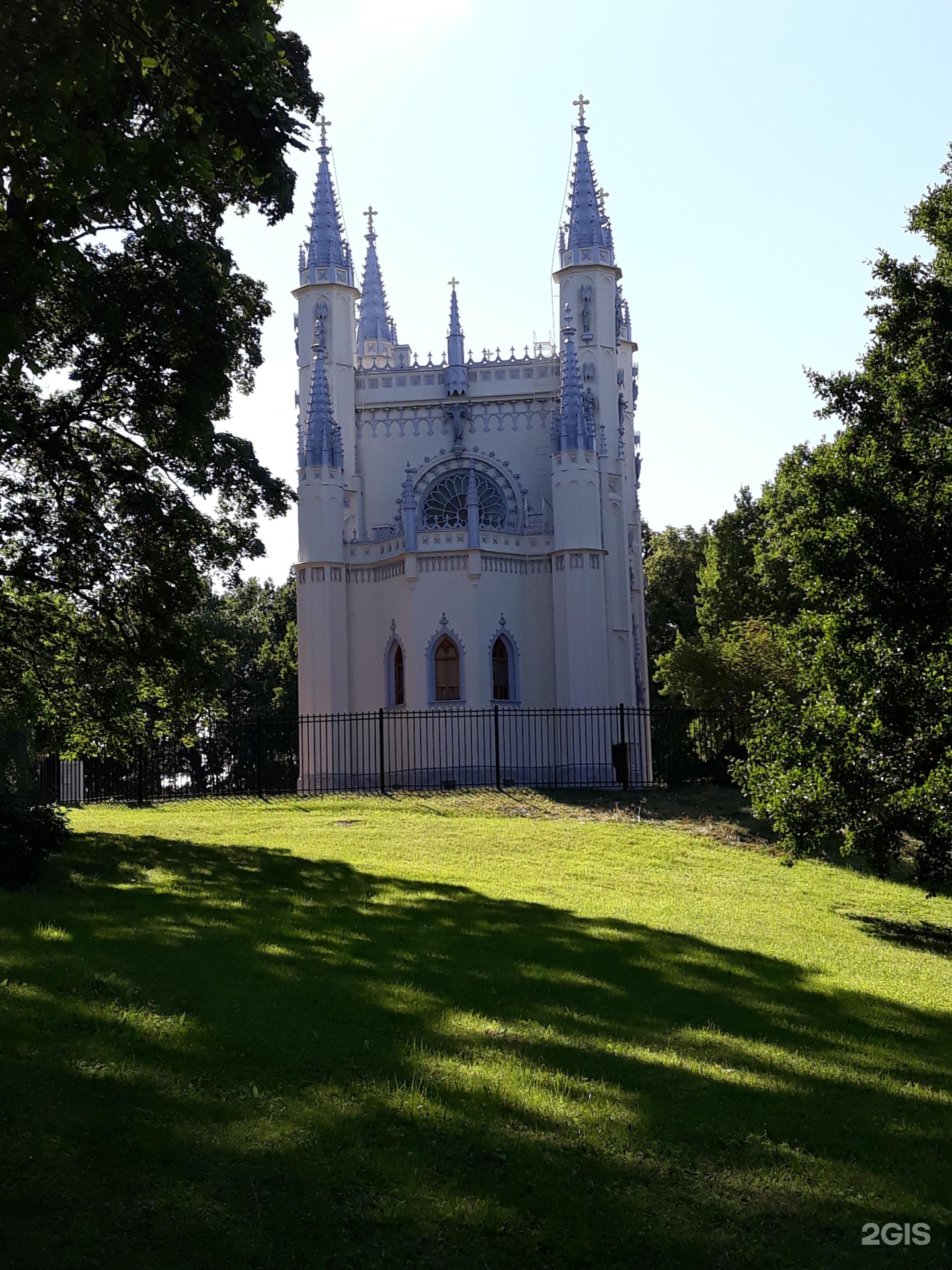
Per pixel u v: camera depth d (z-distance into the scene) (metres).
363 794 38.69
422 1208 8.57
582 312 55.28
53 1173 8.63
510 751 49.53
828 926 21.39
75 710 26.95
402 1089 10.32
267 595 85.56
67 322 23.66
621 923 18.88
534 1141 9.53
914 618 22.41
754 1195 9.05
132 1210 8.32
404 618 50.22
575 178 56.38
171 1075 10.36
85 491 25.27
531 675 50.88
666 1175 9.24
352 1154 9.14
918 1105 11.11
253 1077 10.48
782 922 21.11
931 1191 9.34
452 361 56.34
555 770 48.66
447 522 52.81
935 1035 13.72
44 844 20.05
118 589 25.22
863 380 25.44
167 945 14.82
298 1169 8.90
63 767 42.34
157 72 14.77
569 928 18.08
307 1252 8.09
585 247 55.25
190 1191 8.55
